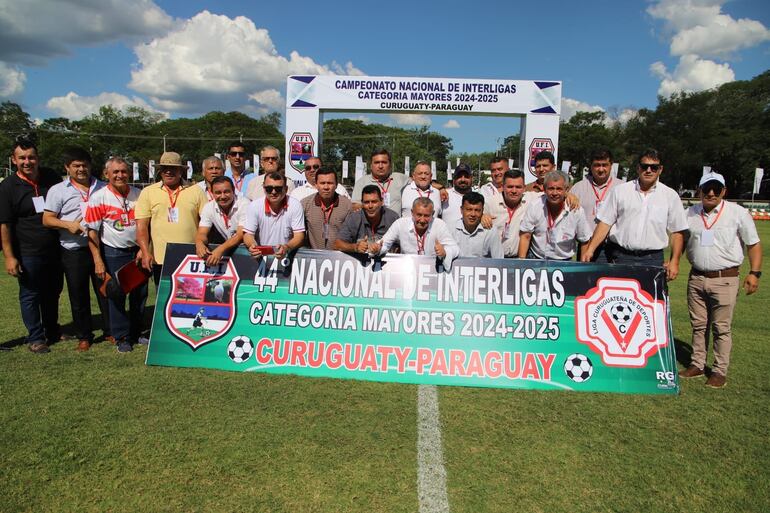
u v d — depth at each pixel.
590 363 4.31
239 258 4.63
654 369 4.29
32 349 4.82
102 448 3.07
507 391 4.20
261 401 3.81
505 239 5.42
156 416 3.51
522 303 4.41
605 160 5.17
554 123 11.04
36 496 2.61
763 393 4.23
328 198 5.01
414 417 3.62
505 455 3.13
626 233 4.61
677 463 3.08
